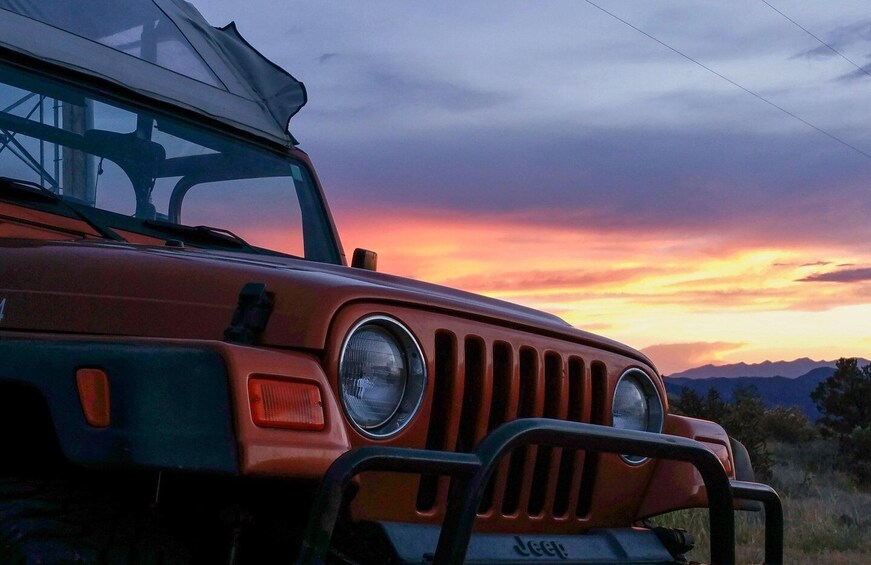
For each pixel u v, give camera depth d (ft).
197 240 11.26
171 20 12.58
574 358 9.29
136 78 11.41
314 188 13.35
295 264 9.38
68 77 10.97
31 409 7.80
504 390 8.52
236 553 7.18
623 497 9.82
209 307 7.67
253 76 13.32
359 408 7.39
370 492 7.72
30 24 10.72
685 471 10.01
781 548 9.48
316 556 6.24
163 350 6.63
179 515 7.70
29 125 10.60
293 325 7.27
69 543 6.47
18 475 7.59
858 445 71.61
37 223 9.95
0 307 8.47
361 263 11.94
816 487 53.93
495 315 8.54
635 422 9.86
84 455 6.56
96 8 11.54
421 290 9.22
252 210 12.42
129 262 8.28
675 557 9.64
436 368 8.02
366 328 7.56
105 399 6.63
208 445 6.31
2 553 6.43
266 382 6.55
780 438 94.07
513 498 8.89
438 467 6.75
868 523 35.55
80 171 10.87
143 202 11.25
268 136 12.66
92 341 6.92
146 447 6.40
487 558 7.99
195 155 12.02
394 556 7.34
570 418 9.26
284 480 7.02
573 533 9.44
